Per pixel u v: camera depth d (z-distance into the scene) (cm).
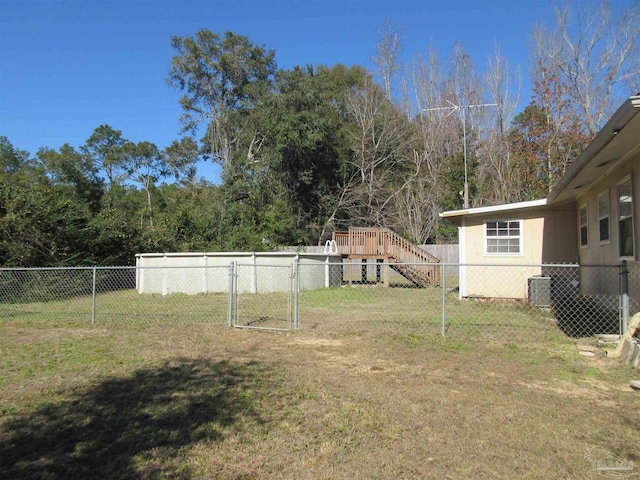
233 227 2586
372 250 1883
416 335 755
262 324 900
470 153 3097
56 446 357
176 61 4084
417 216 3061
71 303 1293
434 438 365
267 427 388
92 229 1711
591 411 420
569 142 2277
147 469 320
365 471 314
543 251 1276
